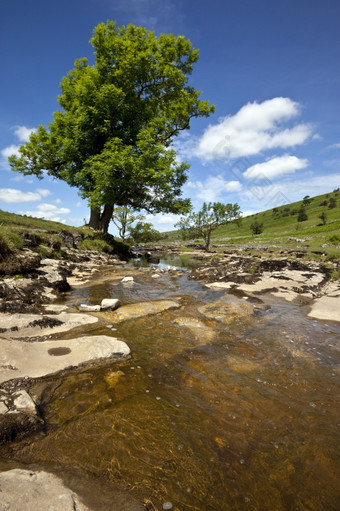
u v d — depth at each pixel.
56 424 2.87
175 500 2.09
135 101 23.72
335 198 133.75
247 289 10.18
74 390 3.52
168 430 2.86
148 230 43.28
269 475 2.36
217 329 6.06
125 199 24.59
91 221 26.55
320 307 7.88
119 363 4.30
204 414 3.16
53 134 22.94
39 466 2.30
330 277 12.70
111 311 6.98
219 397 3.53
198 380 3.94
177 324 6.27
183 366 4.33
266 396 3.59
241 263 16.70
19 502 1.77
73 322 5.82
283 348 5.14
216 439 2.76
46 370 3.85
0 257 8.34
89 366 4.12
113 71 23.44
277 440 2.79
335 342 5.49
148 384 3.76
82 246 20.00
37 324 5.31
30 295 7.37
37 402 3.18
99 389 3.57
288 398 3.56
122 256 25.16
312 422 3.09
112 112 22.12
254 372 4.23
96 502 1.97
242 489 2.22
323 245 34.53
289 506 2.10
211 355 4.76
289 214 125.94
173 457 2.50
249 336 5.71
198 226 46.44
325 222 78.75
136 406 3.25
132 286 10.62
